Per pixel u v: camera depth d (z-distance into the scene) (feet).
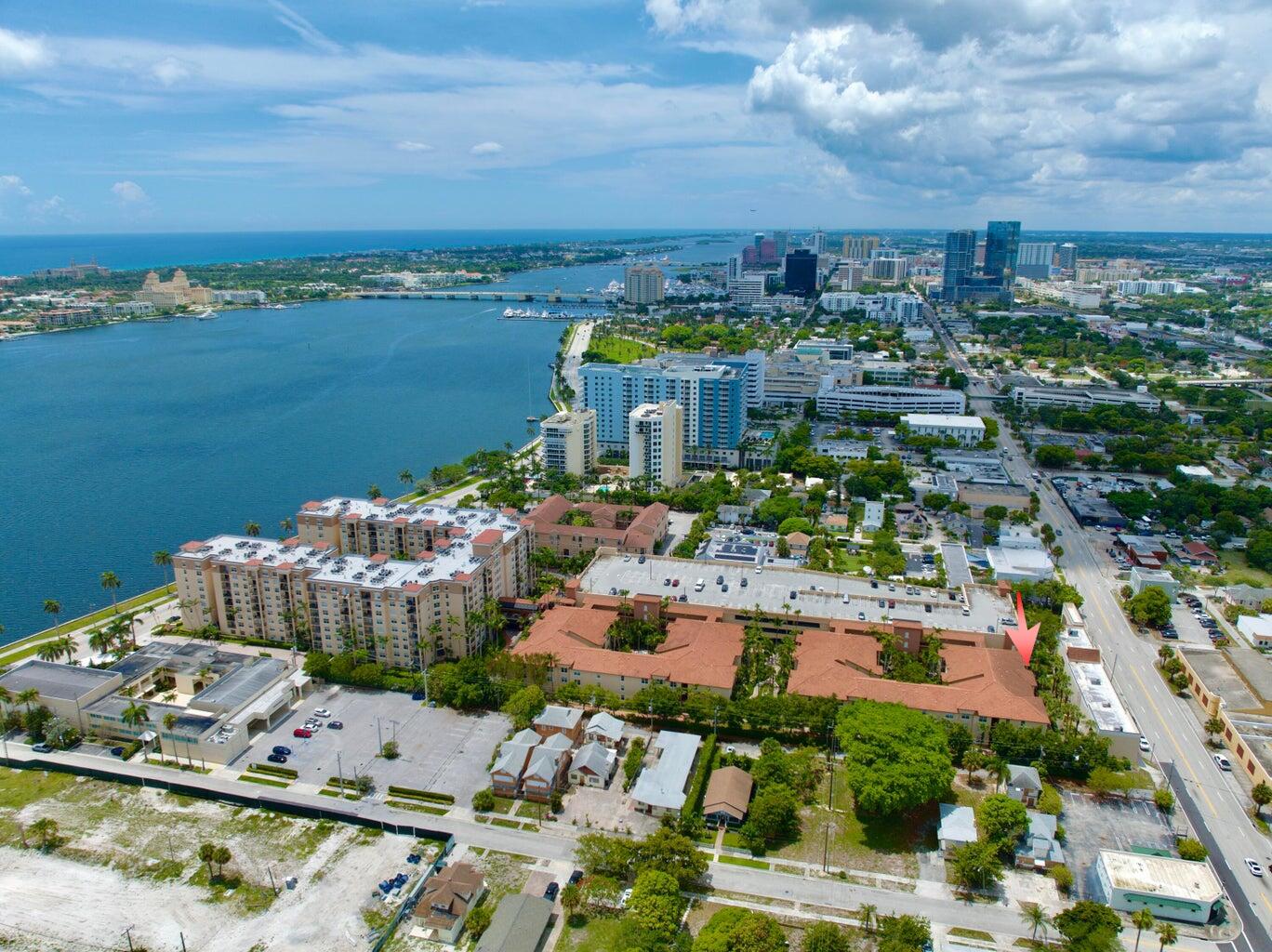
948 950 604.49
